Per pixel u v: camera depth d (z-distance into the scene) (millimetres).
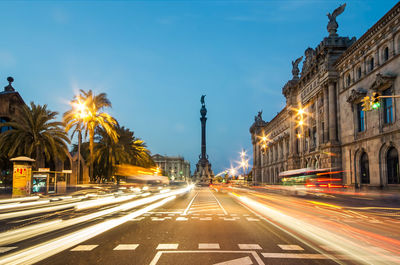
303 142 59719
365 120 37094
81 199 24984
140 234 10148
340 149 44281
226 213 16234
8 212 15414
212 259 7043
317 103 51969
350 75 41531
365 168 38188
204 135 129750
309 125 56750
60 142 36656
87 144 51031
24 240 8891
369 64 36875
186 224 12367
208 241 9023
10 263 6621
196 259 7047
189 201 25328
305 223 12344
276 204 21781
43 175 28906
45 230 10500
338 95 45188
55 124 36000
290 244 8555
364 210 17938
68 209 17641
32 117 34375
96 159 49875
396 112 31031
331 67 46062
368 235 9773
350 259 6938
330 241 8906
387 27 32312
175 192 42344
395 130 30828
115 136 42344
